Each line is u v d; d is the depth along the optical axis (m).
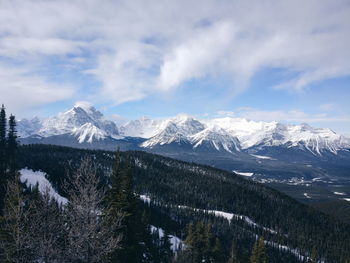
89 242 19.41
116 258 27.67
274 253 134.00
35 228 19.09
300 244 160.38
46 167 146.25
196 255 61.97
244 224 165.25
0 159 64.38
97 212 21.69
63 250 18.94
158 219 124.81
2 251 19.55
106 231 21.27
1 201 40.41
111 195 31.30
